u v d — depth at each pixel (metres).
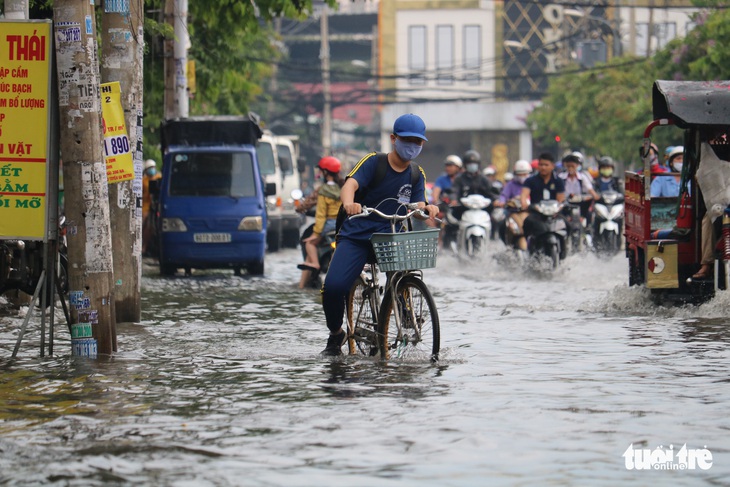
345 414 17.59
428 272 48.41
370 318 23.36
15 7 31.05
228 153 48.00
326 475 14.09
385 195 22.64
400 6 162.25
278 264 56.22
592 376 21.00
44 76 23.61
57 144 23.84
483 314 31.67
